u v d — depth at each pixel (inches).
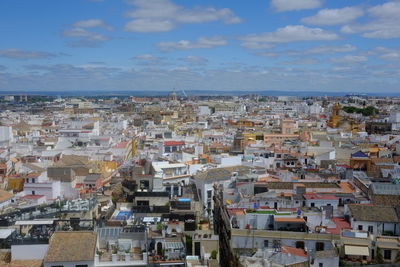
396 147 7003.0
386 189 3838.6
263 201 3681.1
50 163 6097.4
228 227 3390.7
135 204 3848.4
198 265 2819.9
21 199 4074.8
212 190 4638.3
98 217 3474.4
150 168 5359.3
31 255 2571.4
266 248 2997.0
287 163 5851.4
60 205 3543.3
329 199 3634.4
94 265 2472.9
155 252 2790.4
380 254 2807.6
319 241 3016.7
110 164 6210.6
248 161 5890.8
